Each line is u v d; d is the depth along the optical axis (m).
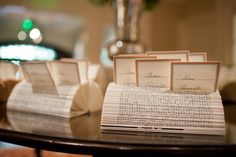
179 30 3.46
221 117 0.44
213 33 2.91
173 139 0.40
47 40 2.87
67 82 0.60
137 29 1.23
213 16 2.89
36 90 0.64
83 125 0.50
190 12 3.29
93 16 3.11
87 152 0.38
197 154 0.35
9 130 0.46
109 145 0.37
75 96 0.58
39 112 0.61
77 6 3.03
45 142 0.41
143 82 0.50
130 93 0.49
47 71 0.59
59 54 1.63
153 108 0.46
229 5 2.64
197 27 3.19
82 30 3.10
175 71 0.48
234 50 2.58
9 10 2.74
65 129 0.46
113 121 0.46
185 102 0.46
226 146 0.36
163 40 3.39
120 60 0.52
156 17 3.35
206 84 0.47
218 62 0.46
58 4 2.95
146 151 0.36
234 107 0.74
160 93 0.48
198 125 0.44
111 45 1.17
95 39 3.14
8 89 0.79
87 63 0.64
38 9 2.86
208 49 3.01
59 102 0.59
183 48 3.41
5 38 2.66
